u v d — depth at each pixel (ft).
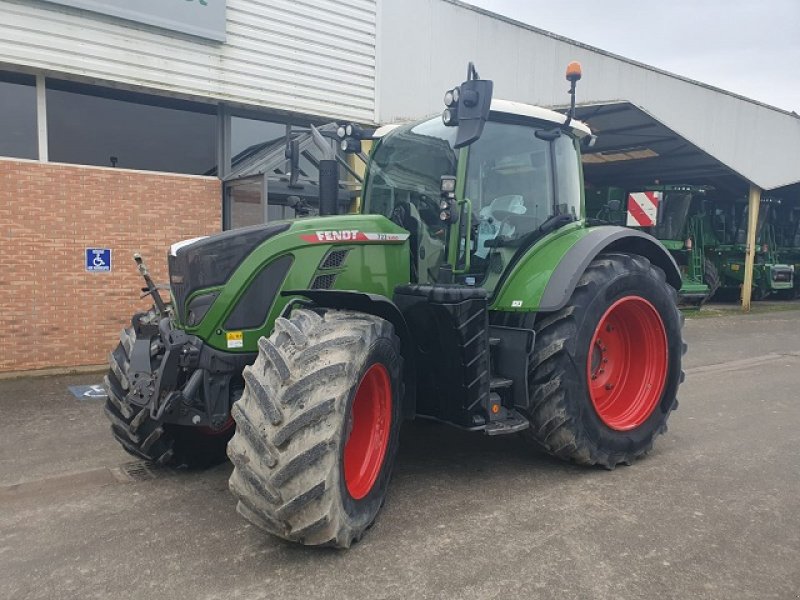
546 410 13.00
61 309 24.44
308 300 11.75
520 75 37.24
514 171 14.19
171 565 9.74
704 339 34.30
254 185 26.68
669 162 45.93
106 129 25.75
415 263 13.52
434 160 13.39
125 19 24.30
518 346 12.94
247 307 11.72
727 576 9.46
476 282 13.35
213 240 11.69
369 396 10.97
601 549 10.20
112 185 25.25
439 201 13.00
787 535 10.77
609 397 14.78
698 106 44.39
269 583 9.18
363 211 15.11
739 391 21.67
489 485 12.88
